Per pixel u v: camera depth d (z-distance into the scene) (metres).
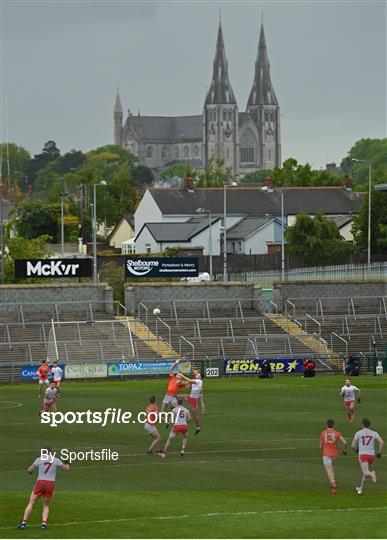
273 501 102.62
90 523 93.56
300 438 141.62
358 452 106.31
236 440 140.38
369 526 91.88
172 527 91.75
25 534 89.56
